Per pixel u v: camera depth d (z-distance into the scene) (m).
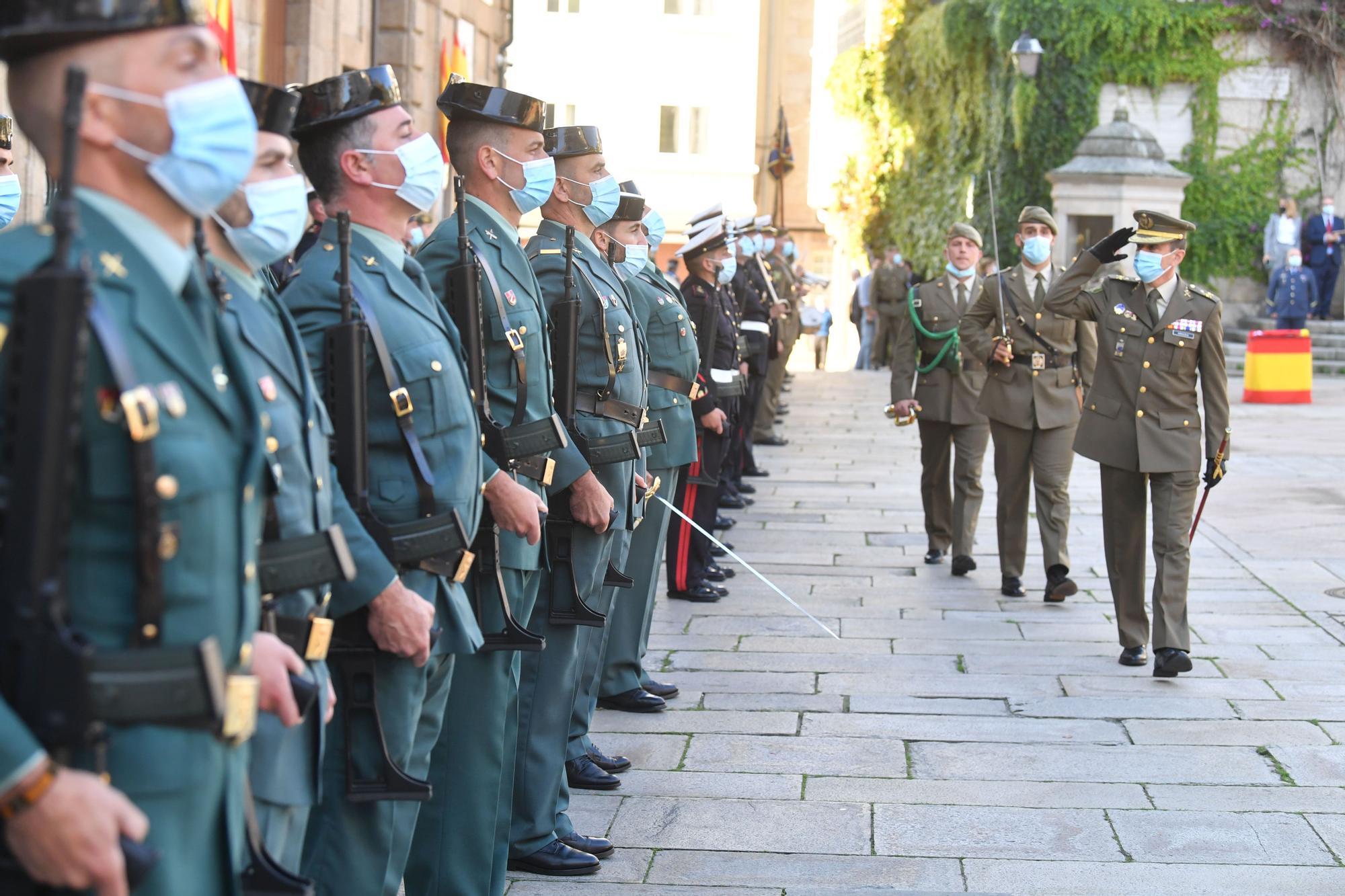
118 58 2.12
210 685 2.06
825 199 36.50
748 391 13.09
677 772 5.59
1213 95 25.20
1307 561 9.66
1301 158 25.45
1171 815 5.18
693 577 8.55
